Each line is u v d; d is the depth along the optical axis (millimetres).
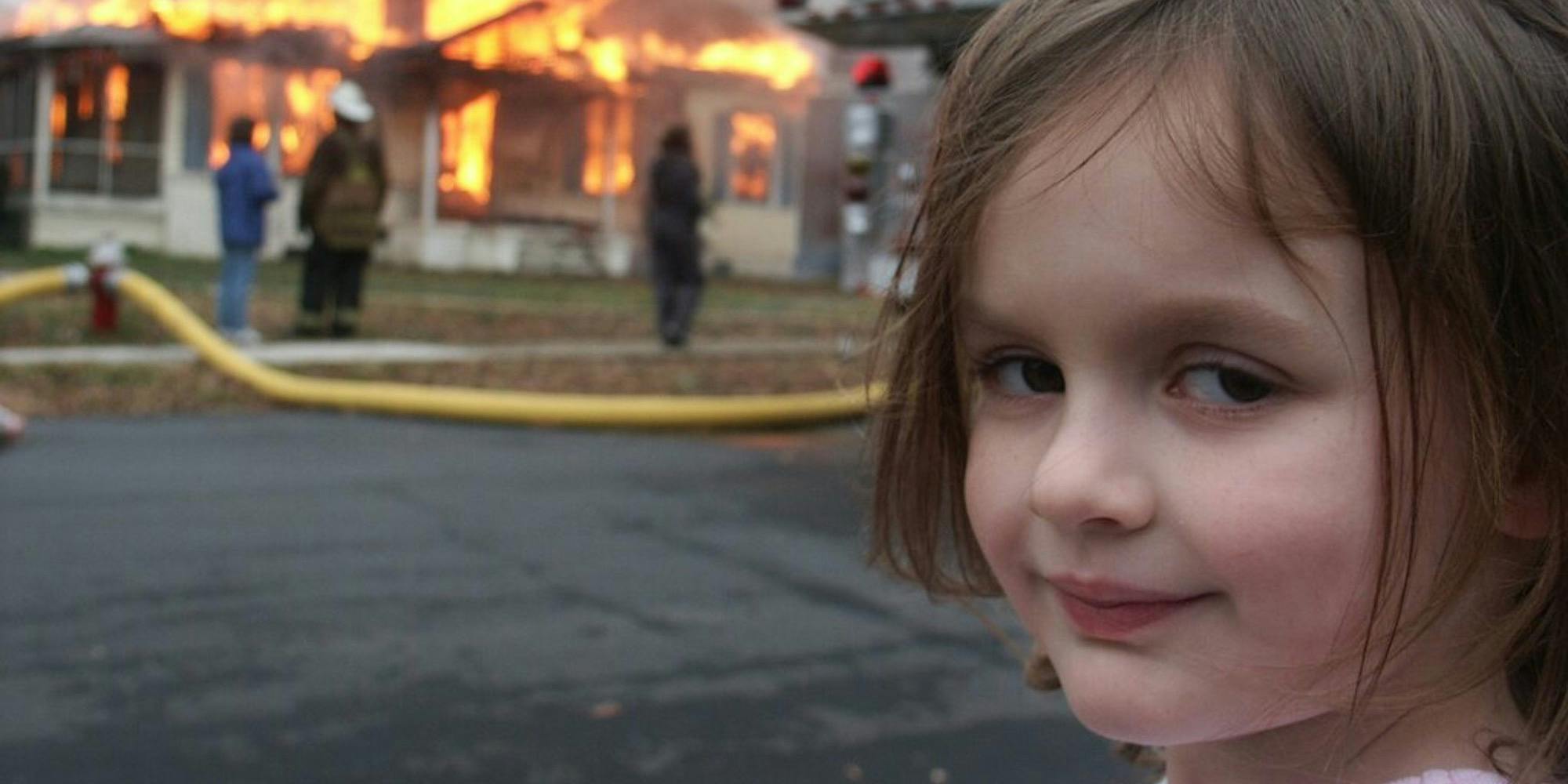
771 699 3822
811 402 9125
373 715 3674
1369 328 678
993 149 746
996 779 3297
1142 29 714
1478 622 764
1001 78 753
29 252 22938
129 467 7004
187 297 15430
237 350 11633
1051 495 711
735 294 22344
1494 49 704
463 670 4043
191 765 3328
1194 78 693
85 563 5121
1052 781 3287
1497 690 801
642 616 4598
